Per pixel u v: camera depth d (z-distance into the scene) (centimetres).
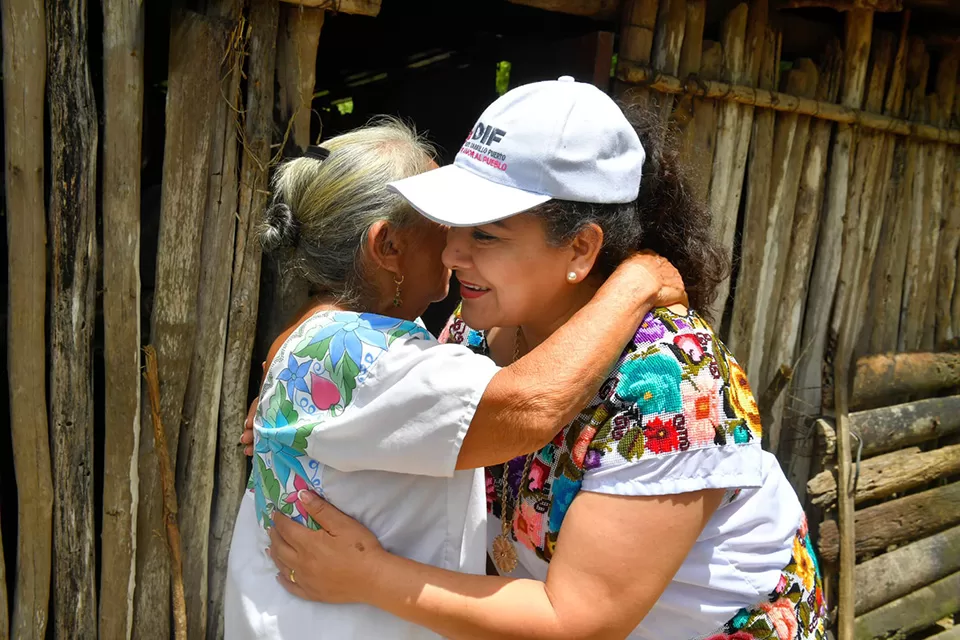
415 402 109
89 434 191
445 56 441
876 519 323
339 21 376
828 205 315
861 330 333
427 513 121
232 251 203
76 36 175
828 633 310
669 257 137
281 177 132
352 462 114
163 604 209
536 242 118
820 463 312
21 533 188
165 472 201
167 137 188
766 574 133
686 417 113
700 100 274
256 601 127
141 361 197
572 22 309
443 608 112
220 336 205
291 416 117
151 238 248
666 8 260
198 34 187
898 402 350
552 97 117
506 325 127
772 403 301
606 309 116
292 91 203
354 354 113
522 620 110
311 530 118
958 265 363
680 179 135
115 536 197
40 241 178
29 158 174
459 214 112
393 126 140
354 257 125
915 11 322
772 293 307
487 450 110
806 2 279
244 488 218
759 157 292
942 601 347
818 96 304
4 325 215
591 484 115
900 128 320
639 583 111
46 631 203
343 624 119
